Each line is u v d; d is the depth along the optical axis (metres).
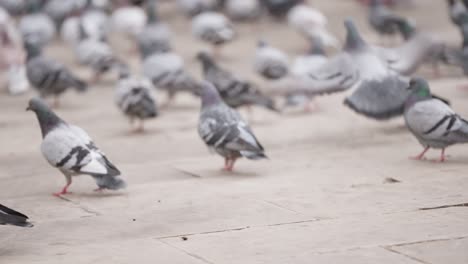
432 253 9.07
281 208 11.02
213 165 14.07
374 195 11.50
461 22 22.30
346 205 11.07
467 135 13.00
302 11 26.66
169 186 12.56
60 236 10.17
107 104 21.28
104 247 9.66
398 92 15.30
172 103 21.17
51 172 14.13
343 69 16.22
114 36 31.84
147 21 26.45
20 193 12.68
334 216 10.58
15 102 21.84
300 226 10.20
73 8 31.59
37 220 10.95
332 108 19.50
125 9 28.98
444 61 22.22
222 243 9.65
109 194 12.23
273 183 12.49
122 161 15.05
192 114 19.69
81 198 12.05
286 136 16.64
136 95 17.16
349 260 8.93
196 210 11.08
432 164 13.30
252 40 29.48
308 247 9.39
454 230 9.81
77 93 22.98
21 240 10.06
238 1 31.11
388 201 11.17
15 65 23.58
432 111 13.05
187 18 33.12
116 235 10.14
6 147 16.59
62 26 31.58
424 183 12.04
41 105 12.12
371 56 16.08
